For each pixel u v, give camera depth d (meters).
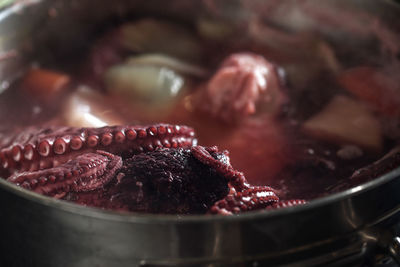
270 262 0.41
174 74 0.58
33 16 0.60
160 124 0.46
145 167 0.43
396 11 0.58
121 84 0.57
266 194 0.43
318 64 0.60
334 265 0.42
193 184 0.43
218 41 0.64
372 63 0.60
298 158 0.50
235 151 0.50
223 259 0.40
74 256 0.41
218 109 0.54
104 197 0.42
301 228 0.40
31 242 0.42
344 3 0.61
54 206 0.39
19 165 0.45
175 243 0.39
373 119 0.53
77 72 0.60
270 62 0.59
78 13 0.63
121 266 0.41
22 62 0.60
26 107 0.56
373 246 0.43
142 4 0.67
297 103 0.55
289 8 0.63
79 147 0.44
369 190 0.40
